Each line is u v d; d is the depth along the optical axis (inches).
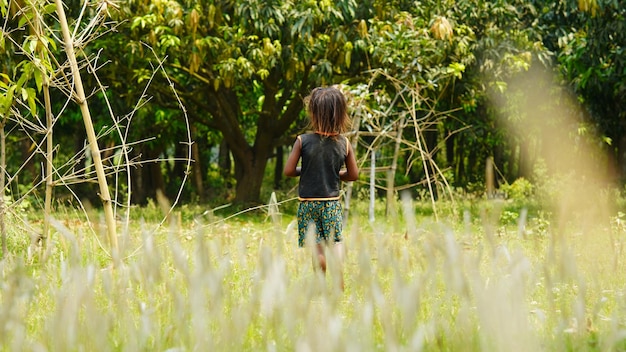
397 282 103.7
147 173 1042.7
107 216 248.1
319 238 215.2
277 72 726.5
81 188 973.2
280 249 116.6
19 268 118.6
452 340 108.0
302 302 116.0
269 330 122.6
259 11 621.3
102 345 103.2
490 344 102.4
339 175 223.8
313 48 649.0
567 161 1013.8
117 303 127.2
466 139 1157.7
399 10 697.6
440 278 169.9
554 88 889.5
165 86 736.3
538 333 127.2
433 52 624.7
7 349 105.1
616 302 160.6
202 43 621.0
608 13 607.8
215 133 966.4
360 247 122.3
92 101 794.2
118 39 658.2
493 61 735.1
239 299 152.9
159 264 125.0
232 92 787.4
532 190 860.6
